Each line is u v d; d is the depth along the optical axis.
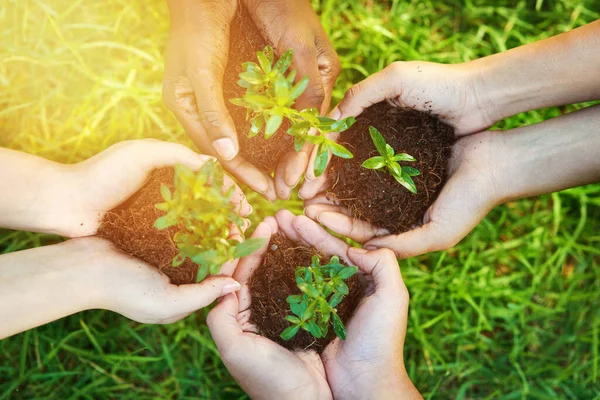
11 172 0.64
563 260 0.79
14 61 0.75
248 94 0.57
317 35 0.67
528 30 0.82
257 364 0.63
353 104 0.68
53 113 0.76
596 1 0.81
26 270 0.63
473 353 0.80
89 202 0.65
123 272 0.64
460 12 0.82
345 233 0.70
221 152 0.64
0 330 0.62
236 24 0.66
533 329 0.79
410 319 0.78
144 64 0.78
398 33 0.81
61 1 0.76
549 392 0.78
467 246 0.79
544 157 0.68
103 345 0.76
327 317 0.62
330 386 0.66
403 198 0.68
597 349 0.78
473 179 0.68
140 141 0.65
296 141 0.60
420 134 0.69
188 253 0.57
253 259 0.68
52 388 0.76
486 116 0.69
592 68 0.65
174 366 0.77
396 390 0.64
